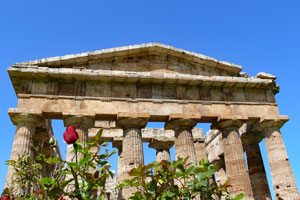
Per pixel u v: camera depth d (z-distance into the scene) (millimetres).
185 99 23344
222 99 24141
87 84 22094
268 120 23797
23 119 19844
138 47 23547
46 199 4645
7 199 5219
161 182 5117
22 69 20766
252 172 26750
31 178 5699
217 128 24062
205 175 5152
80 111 20719
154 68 23984
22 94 20578
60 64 21906
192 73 24766
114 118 21875
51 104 20766
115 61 23406
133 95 22469
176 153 22141
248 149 27594
